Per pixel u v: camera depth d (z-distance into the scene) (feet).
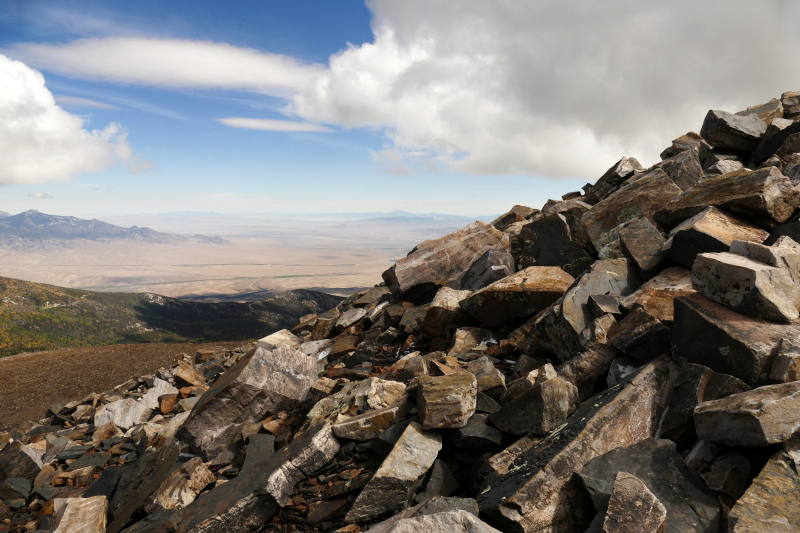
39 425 45.93
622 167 45.88
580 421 16.80
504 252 42.14
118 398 47.06
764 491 11.55
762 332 15.98
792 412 12.53
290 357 31.42
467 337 31.09
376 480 18.15
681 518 12.38
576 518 14.32
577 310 24.81
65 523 19.70
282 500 19.86
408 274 46.50
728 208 26.18
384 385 25.31
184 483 22.80
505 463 17.48
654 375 18.21
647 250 27.43
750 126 45.65
